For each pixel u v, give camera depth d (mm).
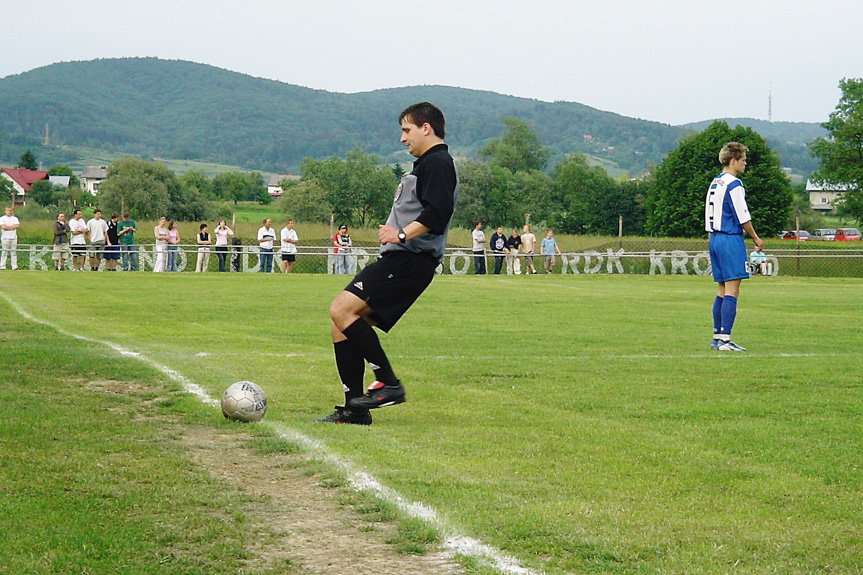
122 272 26484
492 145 118875
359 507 3865
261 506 3883
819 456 4965
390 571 3174
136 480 4195
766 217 66062
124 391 6723
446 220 5828
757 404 6570
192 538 3451
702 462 4781
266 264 29016
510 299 17984
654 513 3828
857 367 8516
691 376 7926
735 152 10008
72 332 10828
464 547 3385
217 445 5023
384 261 5922
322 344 10148
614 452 4996
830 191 70500
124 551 3293
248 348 9609
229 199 130375
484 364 8594
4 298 15906
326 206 85438
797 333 11812
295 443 5012
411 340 10680
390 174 89125
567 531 3557
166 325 12164
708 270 33094
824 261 33625
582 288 22328
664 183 73438
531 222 95125
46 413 5664
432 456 4816
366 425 5734
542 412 6227
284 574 3137
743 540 3506
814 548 3428
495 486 4211
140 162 85125
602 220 97375
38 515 3635
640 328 12320
